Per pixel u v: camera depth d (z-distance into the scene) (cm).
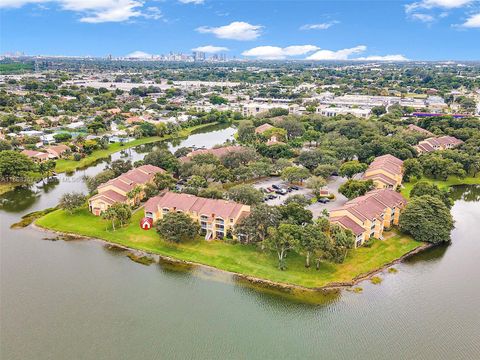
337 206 17862
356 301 11694
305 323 10825
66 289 12175
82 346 9962
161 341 10150
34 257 13962
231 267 13188
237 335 10381
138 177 19050
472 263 13850
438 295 12044
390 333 10475
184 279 12675
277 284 12362
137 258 13900
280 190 19525
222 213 14775
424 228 14675
